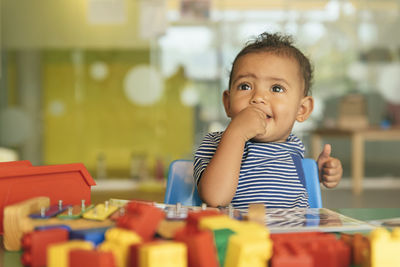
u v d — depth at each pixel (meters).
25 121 6.45
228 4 6.29
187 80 6.47
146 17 6.37
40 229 0.42
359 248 0.38
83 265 0.31
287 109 0.86
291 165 0.87
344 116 5.86
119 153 6.55
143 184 5.21
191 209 0.55
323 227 0.50
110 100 6.58
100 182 5.49
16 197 0.54
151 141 6.57
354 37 6.18
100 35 6.38
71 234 0.41
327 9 6.17
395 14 6.17
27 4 6.30
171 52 6.45
